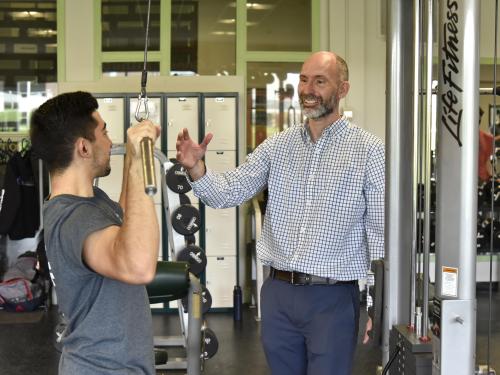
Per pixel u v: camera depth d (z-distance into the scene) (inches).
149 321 77.8
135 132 68.2
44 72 310.3
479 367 82.9
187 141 113.7
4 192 287.6
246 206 296.8
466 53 68.3
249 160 122.4
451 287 70.0
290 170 117.9
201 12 309.1
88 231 70.4
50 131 76.2
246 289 295.7
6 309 282.0
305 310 113.0
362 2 307.0
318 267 112.6
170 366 200.2
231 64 311.3
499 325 130.7
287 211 117.5
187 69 309.4
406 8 91.2
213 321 266.2
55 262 72.8
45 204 75.8
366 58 308.2
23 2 308.5
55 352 224.1
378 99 308.5
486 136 108.9
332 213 113.4
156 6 307.7
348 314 113.9
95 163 78.6
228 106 276.2
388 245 93.2
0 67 310.2
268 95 312.2
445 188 70.2
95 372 72.8
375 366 203.2
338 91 116.0
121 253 67.4
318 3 310.3
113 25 307.1
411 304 91.1
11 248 308.7
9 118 310.8
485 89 101.0
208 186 116.5
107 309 73.5
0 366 209.2
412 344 83.7
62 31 306.7
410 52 91.7
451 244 69.9
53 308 288.2
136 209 67.9
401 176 92.8
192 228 213.5
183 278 103.0
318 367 112.4
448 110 69.8
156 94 275.3
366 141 113.8
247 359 215.3
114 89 295.6
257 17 311.1
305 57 311.4
